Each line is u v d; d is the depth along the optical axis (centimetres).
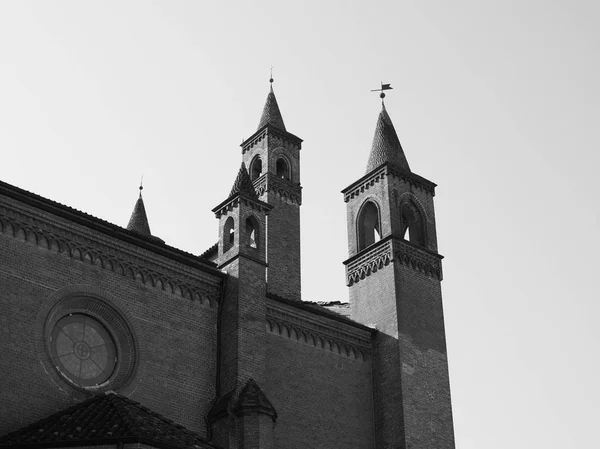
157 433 3080
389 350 4628
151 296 3919
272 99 5897
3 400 3303
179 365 3891
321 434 4278
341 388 4475
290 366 4306
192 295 4066
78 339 3678
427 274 4953
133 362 3753
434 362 4709
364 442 4438
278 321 4353
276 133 5678
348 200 5284
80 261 3731
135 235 3922
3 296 3434
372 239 5166
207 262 4184
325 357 4488
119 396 3428
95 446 2944
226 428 3762
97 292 3734
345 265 5084
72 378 3588
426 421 4500
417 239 5103
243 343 4009
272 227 5316
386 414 4500
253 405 3747
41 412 3397
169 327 3922
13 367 3372
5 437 3164
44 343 3503
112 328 3775
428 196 5234
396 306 4697
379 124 5431
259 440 3694
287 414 4188
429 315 4831
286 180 5553
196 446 3136
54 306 3591
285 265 5278
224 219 4372
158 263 3984
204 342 4022
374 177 5150
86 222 3766
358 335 4666
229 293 4141
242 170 4497
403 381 4503
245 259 4200
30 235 3600
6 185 3547
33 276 3553
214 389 3969
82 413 3259
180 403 3825
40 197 3644
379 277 4869
